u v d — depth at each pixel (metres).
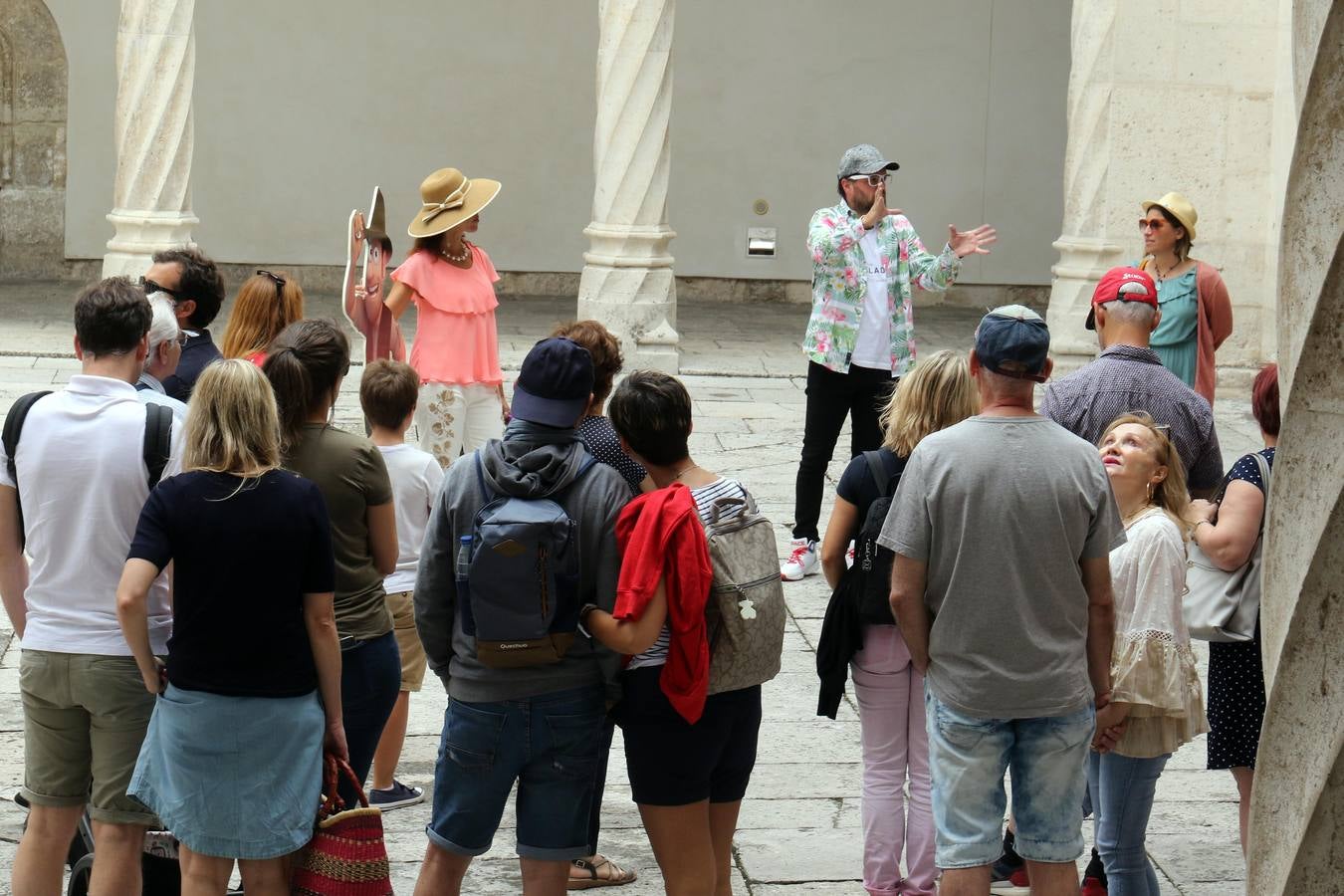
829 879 4.86
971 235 7.97
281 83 18.27
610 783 5.62
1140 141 13.14
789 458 10.66
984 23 18.58
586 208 18.81
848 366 8.05
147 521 3.69
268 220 18.48
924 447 3.91
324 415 4.26
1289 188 2.13
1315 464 2.10
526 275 18.86
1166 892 4.80
